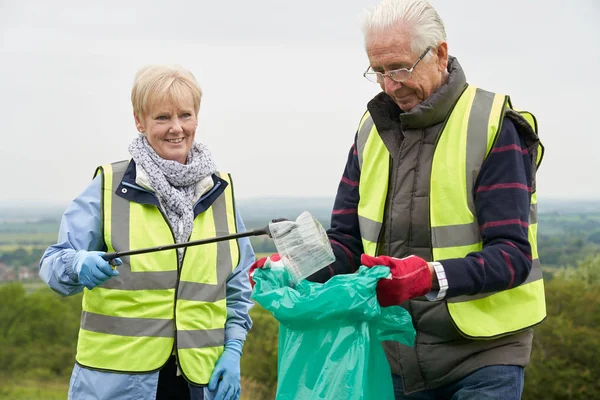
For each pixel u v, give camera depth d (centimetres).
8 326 3444
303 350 369
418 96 389
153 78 408
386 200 408
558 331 2812
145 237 409
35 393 2772
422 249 397
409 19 376
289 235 351
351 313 361
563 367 2803
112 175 415
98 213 410
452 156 386
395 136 403
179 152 416
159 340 408
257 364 2205
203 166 418
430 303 392
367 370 370
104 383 406
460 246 386
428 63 381
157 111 409
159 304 409
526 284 393
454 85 388
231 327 436
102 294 408
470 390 390
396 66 379
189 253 416
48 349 3434
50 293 3719
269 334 2266
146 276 408
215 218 429
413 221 396
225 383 416
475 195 384
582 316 2858
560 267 3125
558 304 2897
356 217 429
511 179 377
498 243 372
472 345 391
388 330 381
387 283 360
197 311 416
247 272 443
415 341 400
